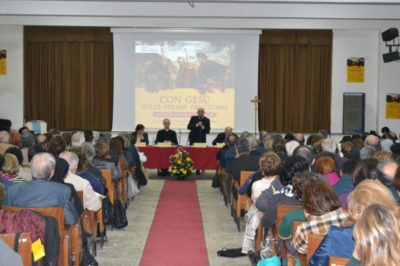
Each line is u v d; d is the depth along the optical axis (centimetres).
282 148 689
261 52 1449
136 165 887
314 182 293
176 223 666
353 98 1445
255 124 1280
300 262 307
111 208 571
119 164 656
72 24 1335
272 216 386
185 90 1402
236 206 653
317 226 281
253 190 470
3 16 1338
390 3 983
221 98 1402
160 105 1403
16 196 341
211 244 564
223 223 668
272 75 1456
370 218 173
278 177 431
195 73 1398
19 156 511
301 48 1451
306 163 388
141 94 1400
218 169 898
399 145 623
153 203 803
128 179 767
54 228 306
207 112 1405
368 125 1470
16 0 1127
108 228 633
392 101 1426
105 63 1450
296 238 288
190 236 598
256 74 1398
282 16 1155
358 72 1452
